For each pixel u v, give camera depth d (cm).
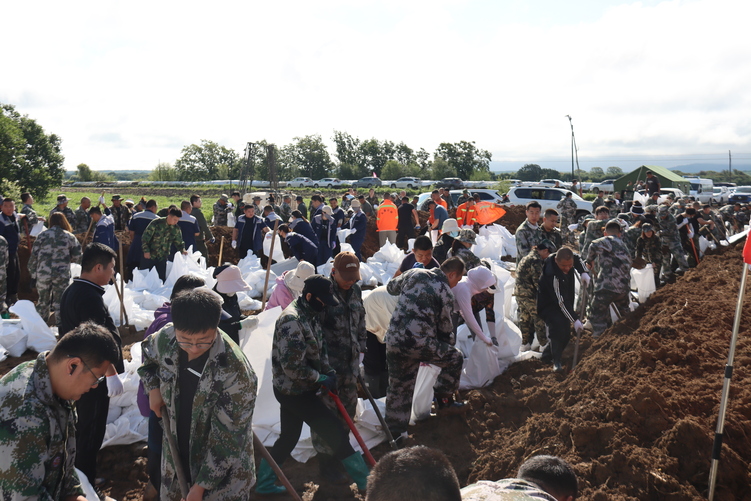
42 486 222
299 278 555
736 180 12038
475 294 591
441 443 495
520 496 199
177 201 4566
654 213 1166
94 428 397
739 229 1836
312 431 436
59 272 764
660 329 546
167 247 956
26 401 218
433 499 161
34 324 720
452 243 786
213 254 1409
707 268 1012
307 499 414
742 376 459
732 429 387
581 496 352
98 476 444
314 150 10631
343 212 1491
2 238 794
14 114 4675
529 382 599
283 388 394
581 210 2488
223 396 272
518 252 833
